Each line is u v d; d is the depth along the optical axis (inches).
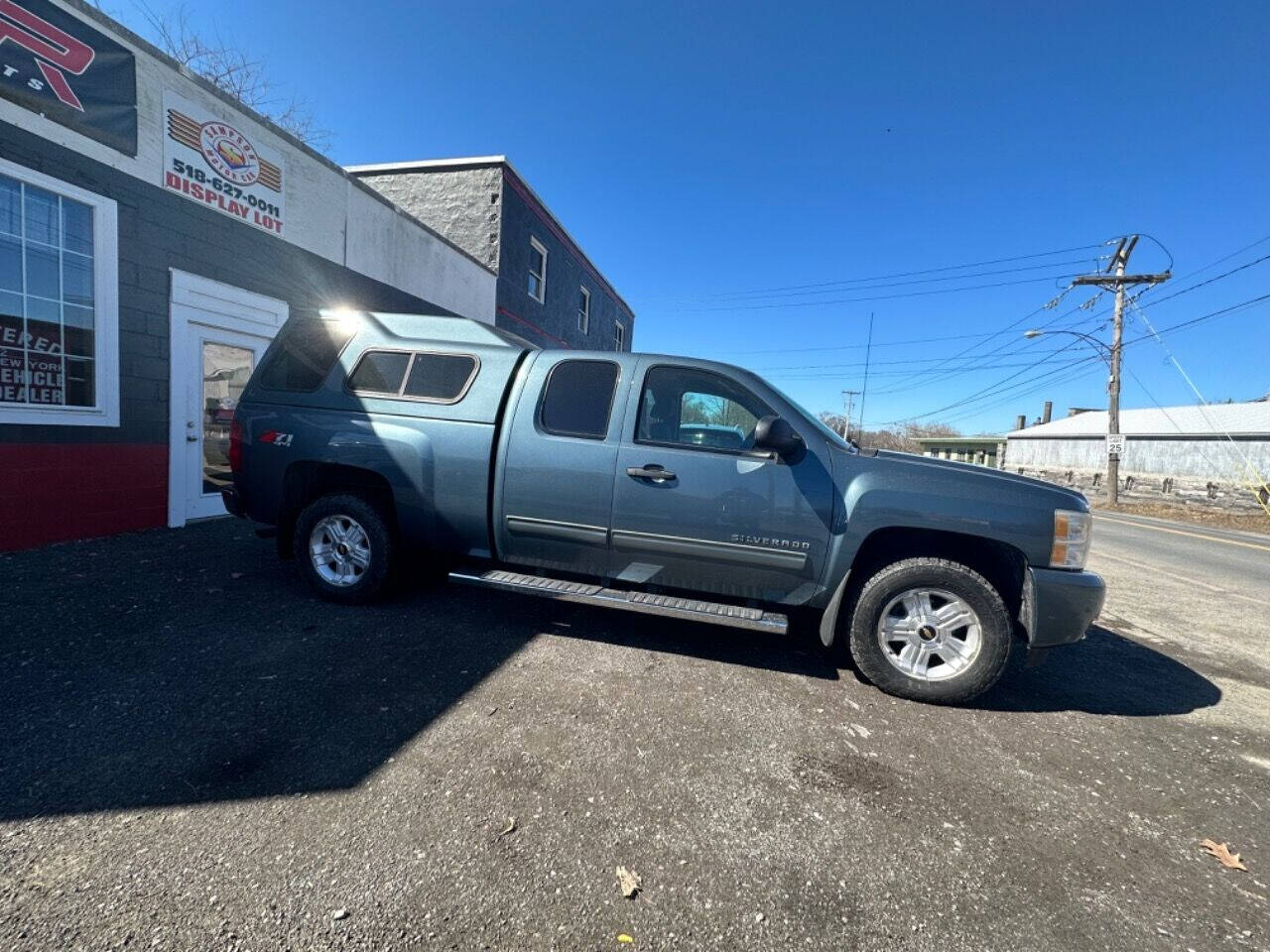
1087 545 128.4
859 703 126.9
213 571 190.7
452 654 138.5
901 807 92.6
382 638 145.3
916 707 127.0
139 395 232.7
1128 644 183.9
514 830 81.8
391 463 158.1
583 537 146.7
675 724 113.2
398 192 510.6
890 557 135.9
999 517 125.9
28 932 61.9
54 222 203.9
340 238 330.0
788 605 138.5
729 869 77.4
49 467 206.5
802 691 130.6
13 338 195.9
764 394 144.4
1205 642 191.5
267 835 77.9
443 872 73.6
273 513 169.5
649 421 146.9
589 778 94.7
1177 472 992.9
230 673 123.2
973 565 137.6
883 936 68.5
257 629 146.8
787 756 104.9
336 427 162.9
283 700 113.7
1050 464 1359.5
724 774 98.3
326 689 118.7
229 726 103.7
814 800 92.8
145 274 231.5
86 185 209.3
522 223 539.2
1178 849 86.7
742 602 146.0
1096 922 72.2
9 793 83.3
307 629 148.7
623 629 160.4
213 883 69.8
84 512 218.1
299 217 301.6
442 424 156.6
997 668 124.7
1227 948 69.4
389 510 168.1
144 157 227.8
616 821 85.1
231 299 267.3
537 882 73.1
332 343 171.2
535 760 98.8
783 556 135.0
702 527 138.3
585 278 737.6
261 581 183.3
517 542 153.4
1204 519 776.3
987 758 108.7
